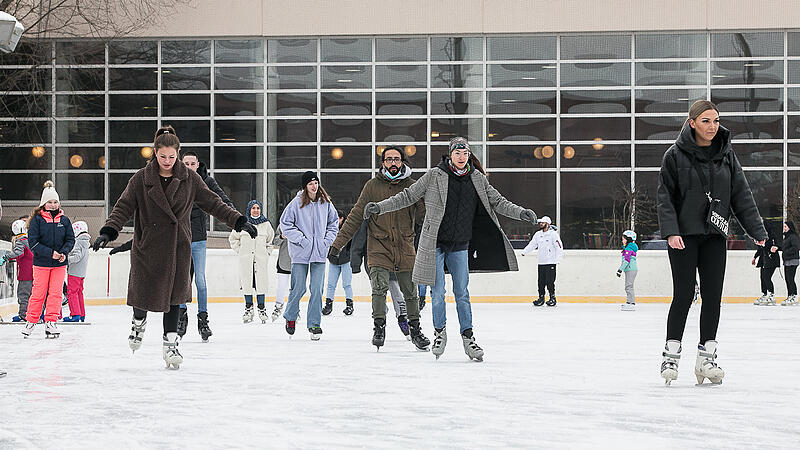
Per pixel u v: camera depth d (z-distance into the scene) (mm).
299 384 7391
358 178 29781
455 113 29641
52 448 4875
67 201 29891
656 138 29406
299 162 29828
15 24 10828
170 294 8344
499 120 29594
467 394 6816
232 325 14797
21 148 29953
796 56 29219
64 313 17875
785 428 5422
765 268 22250
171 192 8297
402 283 10289
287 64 29750
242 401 6480
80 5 28375
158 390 7055
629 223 29203
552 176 29578
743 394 6812
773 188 29359
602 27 29000
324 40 29734
